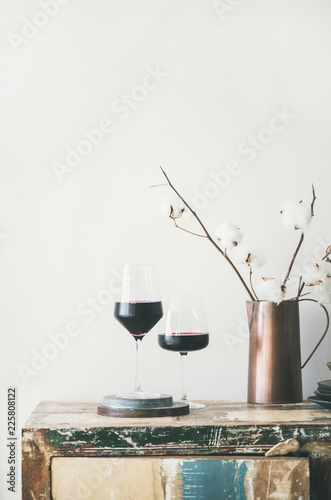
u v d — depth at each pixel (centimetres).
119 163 200
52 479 147
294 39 204
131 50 201
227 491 147
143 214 199
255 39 204
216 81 202
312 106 204
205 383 198
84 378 196
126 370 197
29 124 198
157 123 201
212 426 150
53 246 197
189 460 148
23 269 196
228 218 201
